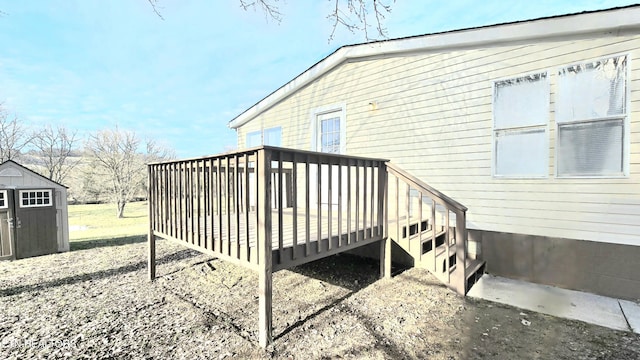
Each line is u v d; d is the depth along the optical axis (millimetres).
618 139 3223
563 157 3535
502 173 3945
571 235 3498
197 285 3793
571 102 3465
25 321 2773
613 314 2875
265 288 2387
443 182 4422
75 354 2236
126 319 2818
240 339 2465
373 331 2590
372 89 5199
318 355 2229
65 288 3662
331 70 5809
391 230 3982
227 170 2826
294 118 6539
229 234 2822
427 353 2250
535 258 3734
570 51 3463
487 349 2301
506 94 3891
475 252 4176
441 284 3799
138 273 4297
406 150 4801
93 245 6238
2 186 4934
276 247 2662
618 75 3207
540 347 2326
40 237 5316
